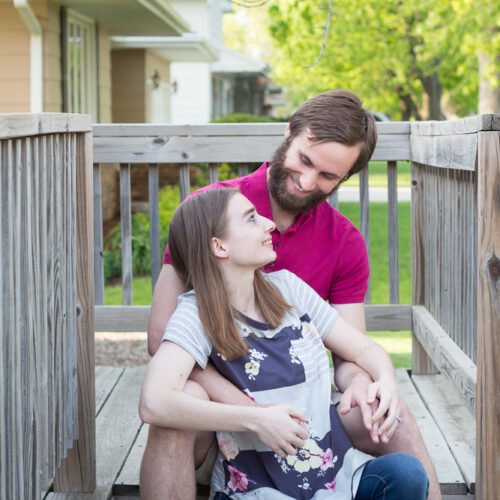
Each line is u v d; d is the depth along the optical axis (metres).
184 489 1.69
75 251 2.01
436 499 1.77
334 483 1.72
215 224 1.79
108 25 10.64
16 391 1.47
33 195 1.61
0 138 1.31
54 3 8.30
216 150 3.08
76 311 2.03
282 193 1.97
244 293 1.83
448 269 2.63
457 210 2.48
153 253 3.17
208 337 1.75
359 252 2.12
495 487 1.86
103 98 10.69
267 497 1.69
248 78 25.12
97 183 3.17
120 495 2.15
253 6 3.65
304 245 2.09
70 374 1.95
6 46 7.99
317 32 13.59
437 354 2.62
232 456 1.74
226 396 1.71
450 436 2.44
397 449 1.81
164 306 1.96
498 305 1.84
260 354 1.78
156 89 13.92
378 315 3.13
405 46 15.50
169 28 10.93
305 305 1.95
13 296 1.45
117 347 4.47
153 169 3.14
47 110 8.16
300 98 31.05
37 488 1.63
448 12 12.71
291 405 1.77
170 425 1.64
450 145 2.29
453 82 17.38
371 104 19.16
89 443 2.07
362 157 1.96
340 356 1.97
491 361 1.85
